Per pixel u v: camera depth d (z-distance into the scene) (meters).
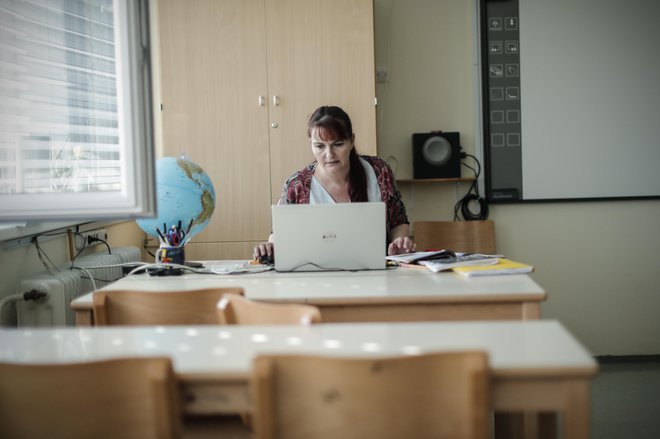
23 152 2.81
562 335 1.47
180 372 1.30
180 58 3.98
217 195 4.01
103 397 1.25
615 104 4.31
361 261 2.55
